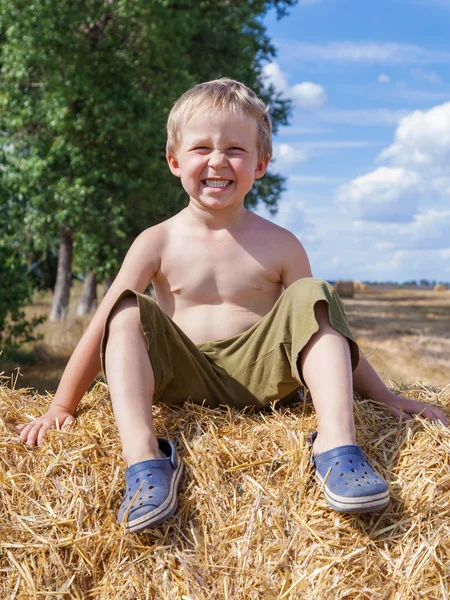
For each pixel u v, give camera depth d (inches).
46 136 505.4
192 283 98.1
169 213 568.4
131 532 71.4
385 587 68.1
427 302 1423.5
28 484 79.9
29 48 452.8
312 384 80.6
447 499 76.4
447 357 469.4
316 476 76.4
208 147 96.1
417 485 77.3
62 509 76.7
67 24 447.5
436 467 79.7
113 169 492.7
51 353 418.9
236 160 95.8
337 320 82.4
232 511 74.6
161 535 73.4
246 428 86.8
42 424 89.4
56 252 786.2
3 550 73.2
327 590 66.6
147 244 100.1
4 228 358.0
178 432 86.0
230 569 69.9
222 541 72.1
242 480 78.3
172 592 68.3
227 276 98.0
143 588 69.7
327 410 77.7
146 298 84.3
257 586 68.2
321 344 81.3
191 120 97.0
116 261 523.8
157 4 486.0
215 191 95.6
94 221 486.3
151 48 489.7
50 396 106.3
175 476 75.5
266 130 103.4
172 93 502.0
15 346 355.3
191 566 69.9
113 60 479.5
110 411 94.0
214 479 77.4
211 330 97.0
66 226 535.2
